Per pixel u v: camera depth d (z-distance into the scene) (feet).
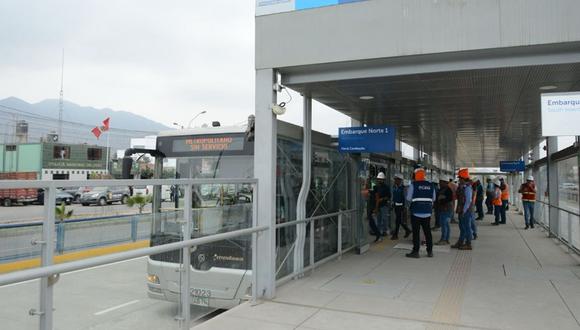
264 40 22.58
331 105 32.71
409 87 26.48
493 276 26.43
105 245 13.52
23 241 11.06
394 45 20.83
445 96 29.30
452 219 61.82
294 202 26.25
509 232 49.80
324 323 18.03
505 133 50.24
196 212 18.02
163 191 19.79
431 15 20.42
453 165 116.98
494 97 29.81
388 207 44.34
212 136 27.32
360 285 24.03
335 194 32.71
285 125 24.81
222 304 19.42
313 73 23.15
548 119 20.94
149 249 14.52
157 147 28.22
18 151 143.43
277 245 23.95
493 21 19.66
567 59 19.84
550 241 41.93
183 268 16.74
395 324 17.92
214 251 19.11
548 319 18.57
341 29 21.58
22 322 10.82
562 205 42.06
